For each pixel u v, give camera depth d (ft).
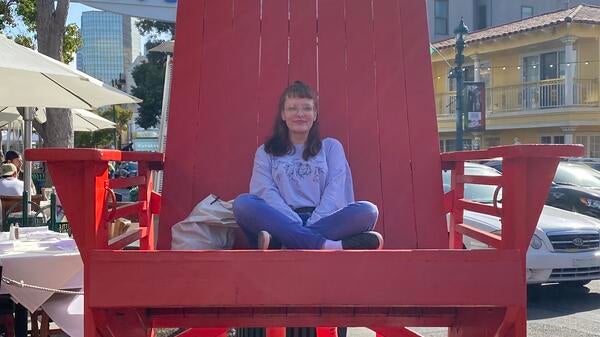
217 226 11.12
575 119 76.18
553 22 75.46
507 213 8.94
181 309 10.20
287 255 8.46
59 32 31.65
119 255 8.40
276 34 13.78
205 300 8.38
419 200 12.87
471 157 10.61
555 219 26.84
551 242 25.58
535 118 80.02
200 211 11.12
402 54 13.76
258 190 11.60
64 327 15.44
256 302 8.40
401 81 13.60
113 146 118.73
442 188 12.92
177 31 13.50
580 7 82.79
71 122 34.01
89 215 8.47
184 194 12.71
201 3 13.67
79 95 23.43
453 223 12.56
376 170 13.07
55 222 26.14
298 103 11.80
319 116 13.41
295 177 11.63
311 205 11.59
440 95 91.09
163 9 30.04
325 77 13.65
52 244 16.80
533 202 8.52
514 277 8.50
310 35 13.84
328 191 11.50
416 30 13.87
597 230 26.20
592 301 26.37
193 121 13.16
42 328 17.20
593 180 41.63
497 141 87.04
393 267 8.48
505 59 84.48
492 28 90.99
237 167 12.99
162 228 12.48
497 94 84.69
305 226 10.51
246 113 13.30
